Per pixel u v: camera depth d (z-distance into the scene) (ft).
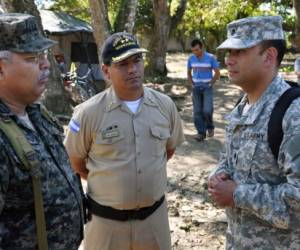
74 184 6.62
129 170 8.43
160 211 8.96
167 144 9.62
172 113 9.27
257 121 6.27
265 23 6.34
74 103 37.09
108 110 8.54
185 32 105.60
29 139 5.97
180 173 19.92
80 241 6.81
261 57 6.35
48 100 32.91
